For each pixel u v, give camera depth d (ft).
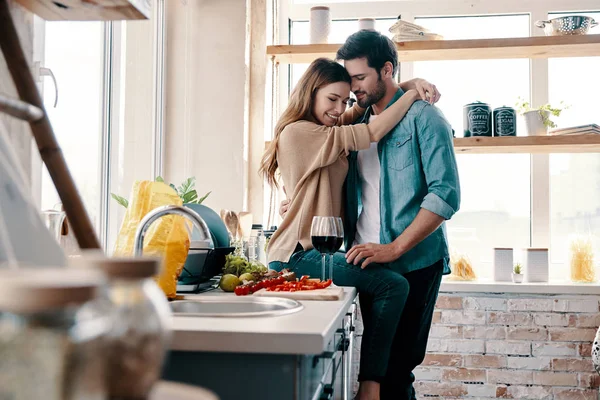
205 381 3.99
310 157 8.63
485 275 13.55
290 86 14.28
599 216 13.37
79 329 1.47
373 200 9.31
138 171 10.38
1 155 3.44
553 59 13.57
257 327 4.12
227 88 11.67
